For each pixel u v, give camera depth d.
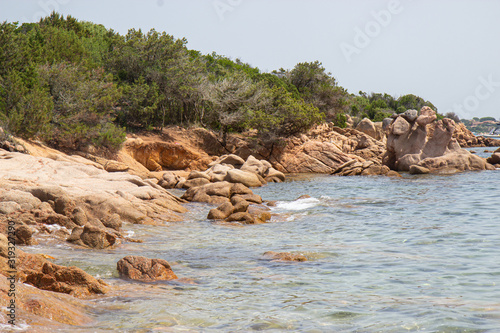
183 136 46.06
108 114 38.28
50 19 50.41
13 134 29.30
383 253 10.75
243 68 71.94
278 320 6.23
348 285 8.12
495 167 41.34
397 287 7.90
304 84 74.44
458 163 39.75
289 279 8.60
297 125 48.25
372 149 49.91
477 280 8.20
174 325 5.98
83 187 17.88
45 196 14.36
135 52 45.75
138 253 11.03
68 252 10.70
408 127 43.19
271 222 16.39
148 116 44.25
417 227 14.23
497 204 18.77
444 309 6.59
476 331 5.70
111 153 36.75
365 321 6.17
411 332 5.74
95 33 56.62
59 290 7.29
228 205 17.61
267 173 35.75
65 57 39.47
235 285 8.20
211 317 6.35
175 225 15.75
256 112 47.16
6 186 14.63
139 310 6.62
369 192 25.56
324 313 6.54
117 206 15.72
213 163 39.03
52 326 5.45
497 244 11.30
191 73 48.53
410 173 39.53
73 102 35.53
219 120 47.56
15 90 30.58
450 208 18.11
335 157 45.38
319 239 12.91
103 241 11.66
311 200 21.84
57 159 28.92
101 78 39.88
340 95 70.94
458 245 11.38
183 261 10.25
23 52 33.47
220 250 11.49
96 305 6.83
